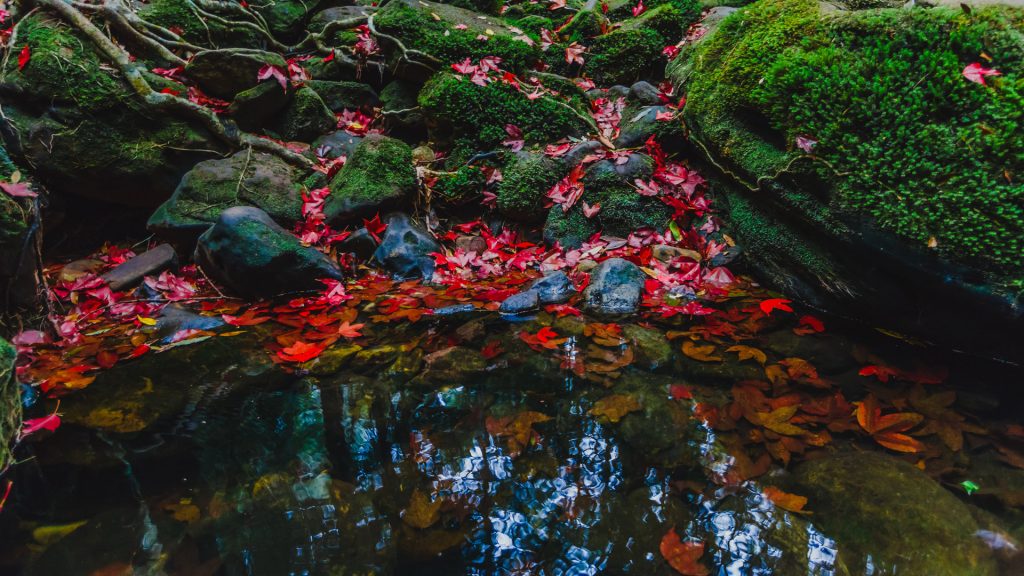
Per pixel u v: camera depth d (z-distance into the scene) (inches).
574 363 101.4
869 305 110.3
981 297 93.4
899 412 85.8
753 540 64.8
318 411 90.5
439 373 99.6
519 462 77.9
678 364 99.9
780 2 130.3
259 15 190.5
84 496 73.0
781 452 78.1
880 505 67.4
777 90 116.5
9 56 145.3
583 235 149.6
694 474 74.7
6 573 61.9
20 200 108.3
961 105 92.3
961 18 94.7
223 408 91.6
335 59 190.2
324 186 159.9
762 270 130.5
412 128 183.3
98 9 157.8
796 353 102.7
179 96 158.6
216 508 71.1
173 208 141.3
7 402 81.4
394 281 139.2
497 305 124.0
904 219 97.3
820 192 111.1
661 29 198.5
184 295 132.6
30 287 110.7
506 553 64.3
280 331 116.3
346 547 65.2
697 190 148.6
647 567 62.0
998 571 59.9
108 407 91.7
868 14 107.3
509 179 156.6
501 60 178.7
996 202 88.9
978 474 73.7
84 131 144.4
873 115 101.7
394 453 80.4
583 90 180.1
